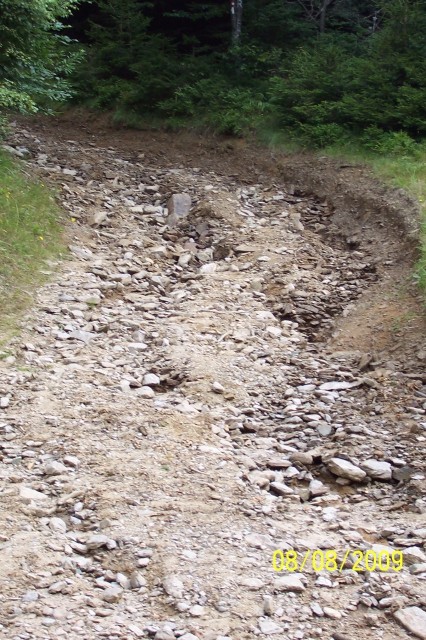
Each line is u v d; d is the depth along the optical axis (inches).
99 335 326.3
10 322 321.1
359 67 592.7
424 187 467.2
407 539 195.5
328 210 509.4
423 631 158.7
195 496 210.7
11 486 211.2
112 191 526.6
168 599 165.5
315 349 332.2
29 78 490.9
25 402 260.2
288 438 254.5
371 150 546.3
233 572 175.3
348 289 394.6
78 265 399.5
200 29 795.4
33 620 156.1
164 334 330.6
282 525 200.5
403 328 328.5
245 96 652.7
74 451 230.1
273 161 583.8
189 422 255.0
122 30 731.4
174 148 633.0
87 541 187.0
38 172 518.9
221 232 469.7
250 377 296.5
